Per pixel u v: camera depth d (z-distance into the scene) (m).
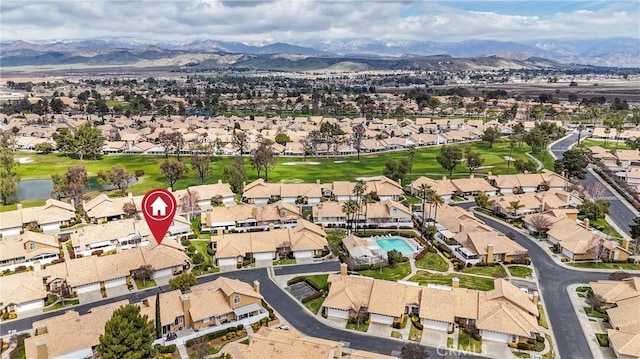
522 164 194.75
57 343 76.25
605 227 135.00
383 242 128.12
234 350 76.94
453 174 196.38
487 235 118.31
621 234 130.25
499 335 82.88
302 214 144.38
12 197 170.38
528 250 122.00
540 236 131.12
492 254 113.25
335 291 92.81
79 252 117.19
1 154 194.75
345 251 120.62
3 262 110.94
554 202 149.50
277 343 71.06
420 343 82.25
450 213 137.50
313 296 97.25
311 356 68.75
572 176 182.50
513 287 94.38
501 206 148.38
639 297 88.50
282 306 94.81
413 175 195.25
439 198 132.38
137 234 124.50
